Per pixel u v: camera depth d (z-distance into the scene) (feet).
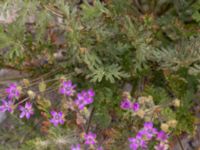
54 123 1.54
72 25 1.58
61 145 1.54
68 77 1.78
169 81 1.75
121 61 1.80
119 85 1.91
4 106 1.60
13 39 1.67
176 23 1.84
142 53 1.66
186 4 1.86
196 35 1.82
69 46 1.73
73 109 1.56
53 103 1.78
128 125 1.68
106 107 1.76
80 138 1.57
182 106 1.72
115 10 1.82
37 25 1.70
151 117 1.53
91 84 1.83
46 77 1.85
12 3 1.60
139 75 1.84
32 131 1.88
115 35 1.76
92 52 1.71
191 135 1.73
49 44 1.84
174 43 1.90
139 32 1.67
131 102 1.55
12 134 1.89
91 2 2.10
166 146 1.50
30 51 1.82
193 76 1.75
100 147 1.55
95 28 1.68
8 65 1.90
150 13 2.06
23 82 1.72
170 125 1.50
